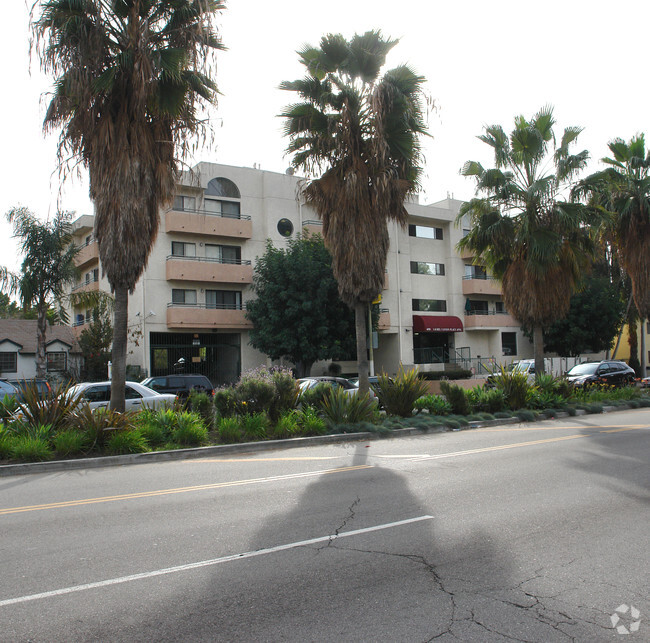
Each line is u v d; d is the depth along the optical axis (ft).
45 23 40.11
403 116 50.83
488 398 59.21
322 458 35.04
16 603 13.67
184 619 12.79
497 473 28.81
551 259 63.93
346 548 17.51
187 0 42.65
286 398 48.14
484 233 66.80
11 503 24.44
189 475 30.25
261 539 18.45
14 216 79.25
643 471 28.89
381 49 52.60
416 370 55.11
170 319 103.35
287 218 118.11
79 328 128.57
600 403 66.28
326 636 11.98
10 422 39.34
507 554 16.89
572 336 132.36
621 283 126.00
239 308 112.37
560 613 13.03
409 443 41.45
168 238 106.63
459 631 12.19
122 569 15.85
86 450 36.47
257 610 13.21
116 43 42.80
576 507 22.04
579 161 65.10
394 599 13.79
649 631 12.23
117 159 41.04
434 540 18.21
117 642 11.80
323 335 102.53
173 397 52.31
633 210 77.36
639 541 17.99
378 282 52.75
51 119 41.70
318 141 52.85
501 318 144.46
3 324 123.13
